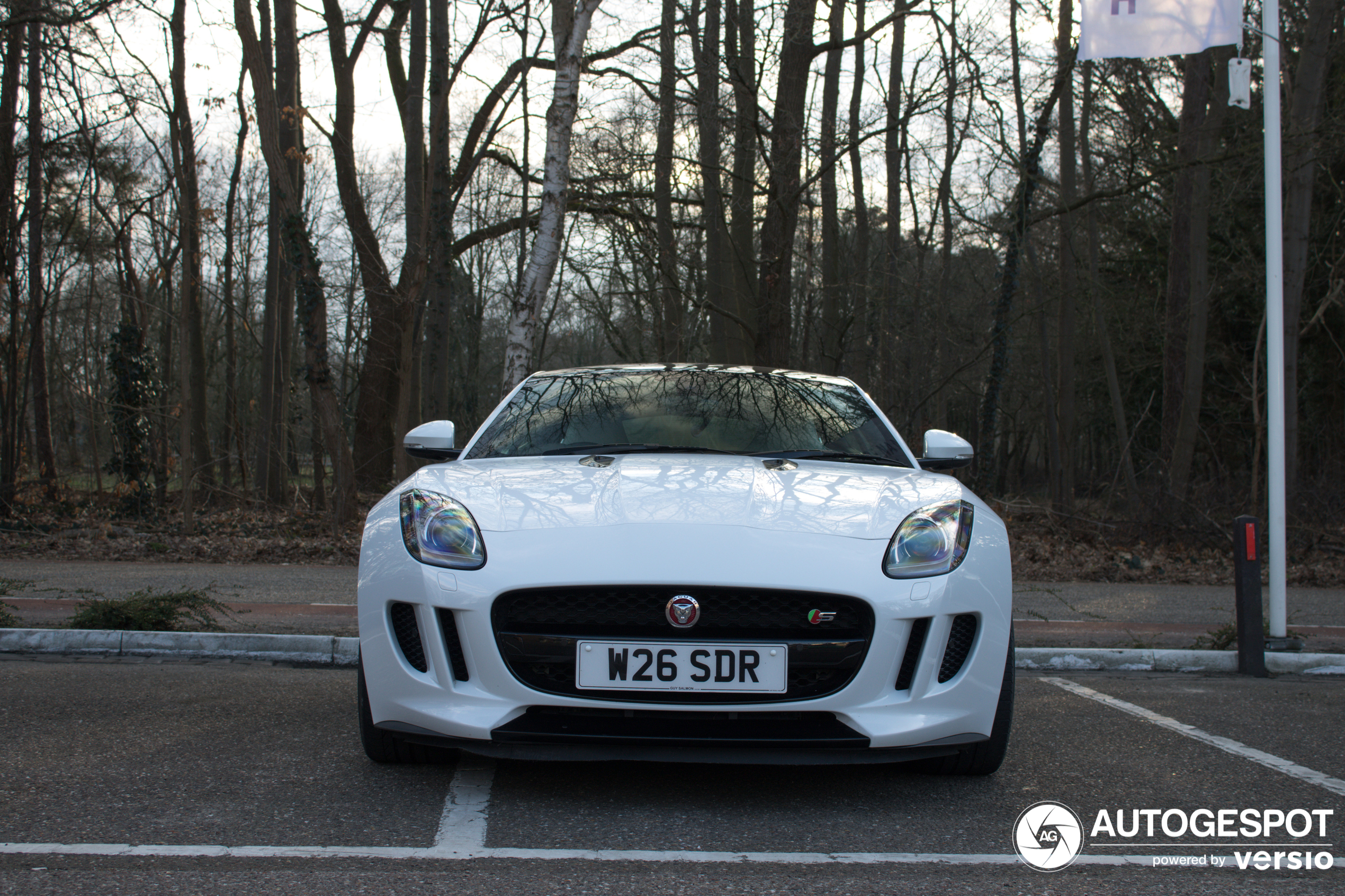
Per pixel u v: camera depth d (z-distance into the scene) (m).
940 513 3.03
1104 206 22.67
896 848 2.53
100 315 28.97
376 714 2.89
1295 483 13.92
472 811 2.75
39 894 2.12
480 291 31.30
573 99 9.29
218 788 2.91
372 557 2.97
